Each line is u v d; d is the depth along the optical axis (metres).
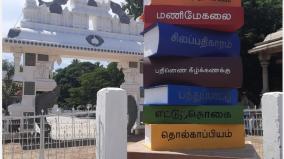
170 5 5.46
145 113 5.41
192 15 5.43
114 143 4.56
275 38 17.52
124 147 4.60
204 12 5.43
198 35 5.51
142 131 15.23
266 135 4.72
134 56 16.67
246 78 22.06
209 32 5.56
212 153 5.06
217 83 5.45
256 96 22.19
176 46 5.38
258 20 22.27
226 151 5.22
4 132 9.67
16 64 14.42
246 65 21.78
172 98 5.30
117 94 4.62
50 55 14.88
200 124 5.41
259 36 21.62
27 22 14.61
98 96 4.82
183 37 5.43
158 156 5.02
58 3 15.52
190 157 4.95
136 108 13.73
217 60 5.46
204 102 5.46
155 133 5.34
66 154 9.48
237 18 5.43
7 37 13.66
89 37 15.69
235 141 5.50
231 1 5.65
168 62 5.47
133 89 17.16
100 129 4.69
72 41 15.08
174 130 5.37
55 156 9.25
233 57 5.50
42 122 8.50
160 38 5.29
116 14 17.06
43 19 15.06
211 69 5.45
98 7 16.52
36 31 14.53
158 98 5.49
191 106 5.40
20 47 14.12
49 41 14.48
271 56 19.30
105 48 15.82
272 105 4.63
